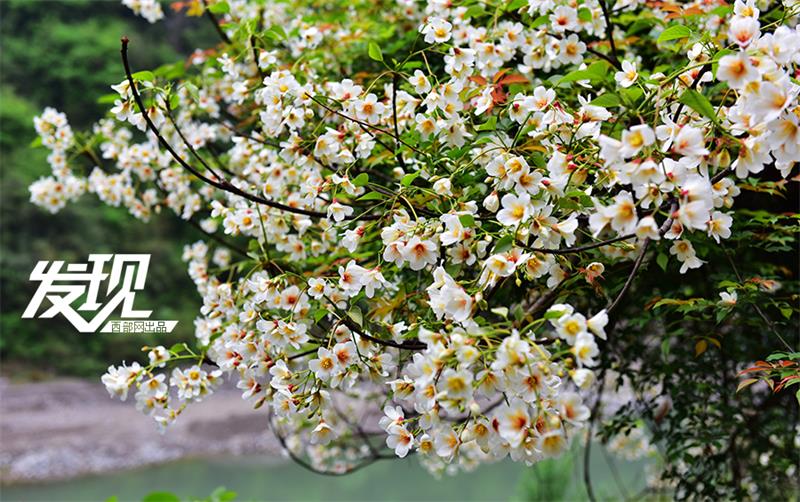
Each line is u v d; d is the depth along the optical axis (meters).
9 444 11.51
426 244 2.02
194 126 2.82
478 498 7.68
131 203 2.93
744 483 2.87
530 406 1.85
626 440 3.67
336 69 2.76
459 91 2.19
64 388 15.21
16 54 22.38
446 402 1.83
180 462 10.97
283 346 2.13
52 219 18.70
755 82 1.82
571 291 2.12
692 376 2.58
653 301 2.36
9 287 17.42
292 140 2.27
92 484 9.98
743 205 2.67
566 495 4.47
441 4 2.36
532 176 2.00
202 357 2.25
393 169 2.48
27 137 20.53
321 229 2.46
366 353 2.07
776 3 2.32
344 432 3.39
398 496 8.08
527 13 2.36
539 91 2.08
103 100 2.54
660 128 1.85
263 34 2.54
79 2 24.05
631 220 1.83
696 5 2.33
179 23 24.27
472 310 1.90
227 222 2.37
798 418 2.76
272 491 9.09
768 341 2.65
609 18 2.40
